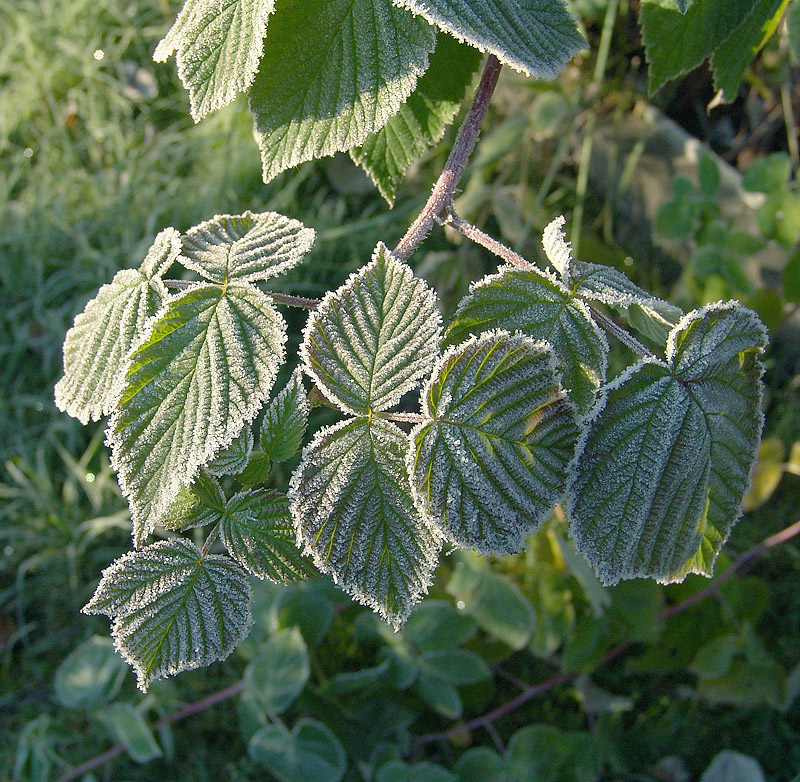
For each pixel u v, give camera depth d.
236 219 0.30
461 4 0.25
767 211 0.71
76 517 0.81
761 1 0.36
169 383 0.24
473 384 0.23
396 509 0.23
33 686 0.75
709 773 0.65
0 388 0.90
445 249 0.93
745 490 0.25
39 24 1.18
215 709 0.71
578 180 0.91
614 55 0.86
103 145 1.10
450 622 0.65
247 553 0.26
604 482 0.23
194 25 0.27
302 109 0.28
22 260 0.98
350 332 0.24
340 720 0.65
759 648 0.65
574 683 0.70
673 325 0.26
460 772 0.62
